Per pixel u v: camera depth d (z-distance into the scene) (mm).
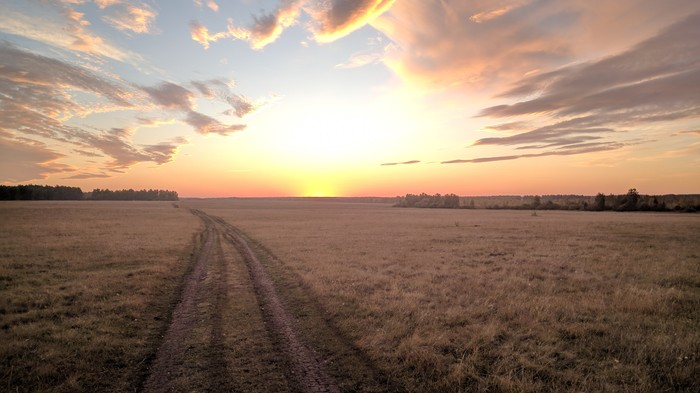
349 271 15430
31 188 158000
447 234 31953
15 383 5812
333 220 54344
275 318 9289
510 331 8141
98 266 16016
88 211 65125
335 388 5707
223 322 8953
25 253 18531
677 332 7957
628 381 5910
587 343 7516
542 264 16984
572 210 102875
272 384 5793
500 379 5840
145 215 59156
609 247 22578
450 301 10773
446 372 6254
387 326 8469
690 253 19797
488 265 16969
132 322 8852
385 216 67438
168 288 12570
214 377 6039
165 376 6086
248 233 33875
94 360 6645
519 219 55094
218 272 15648
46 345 7238
